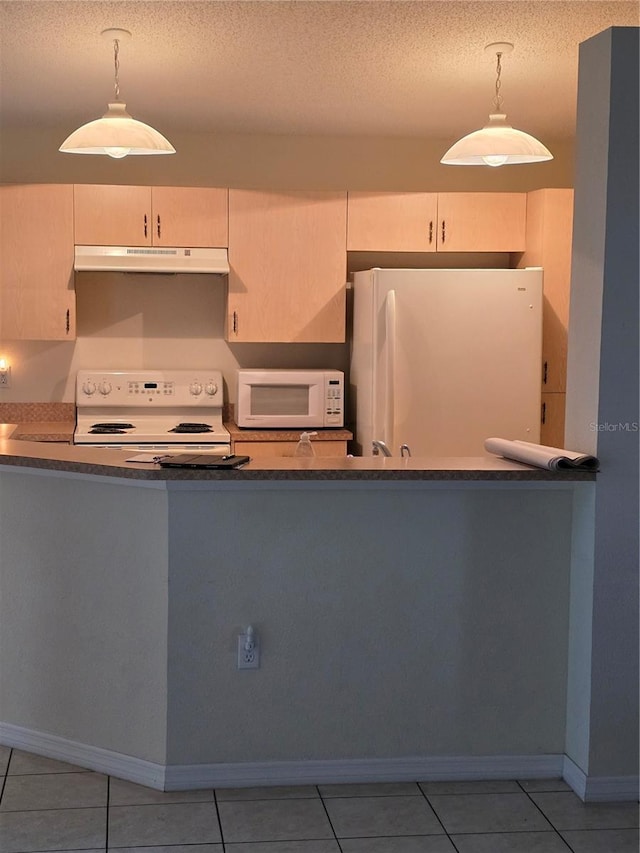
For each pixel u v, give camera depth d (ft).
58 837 8.29
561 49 12.09
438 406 15.37
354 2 10.50
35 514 9.71
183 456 9.32
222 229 16.29
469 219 16.63
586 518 9.08
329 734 9.34
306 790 9.22
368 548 9.20
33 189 15.83
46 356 17.28
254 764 9.28
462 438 15.44
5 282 15.90
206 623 9.07
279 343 17.79
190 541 8.96
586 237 9.08
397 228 16.57
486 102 14.75
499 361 15.43
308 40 11.78
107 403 17.02
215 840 8.28
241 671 9.17
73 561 9.53
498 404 15.48
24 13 10.89
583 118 9.11
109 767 9.50
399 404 15.29
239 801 8.98
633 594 9.01
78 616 9.57
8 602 9.98
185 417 17.42
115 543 9.27
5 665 10.08
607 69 8.63
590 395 9.02
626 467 8.92
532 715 9.53
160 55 12.44
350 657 9.28
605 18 10.98
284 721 9.28
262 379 16.49
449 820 8.71
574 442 9.41
